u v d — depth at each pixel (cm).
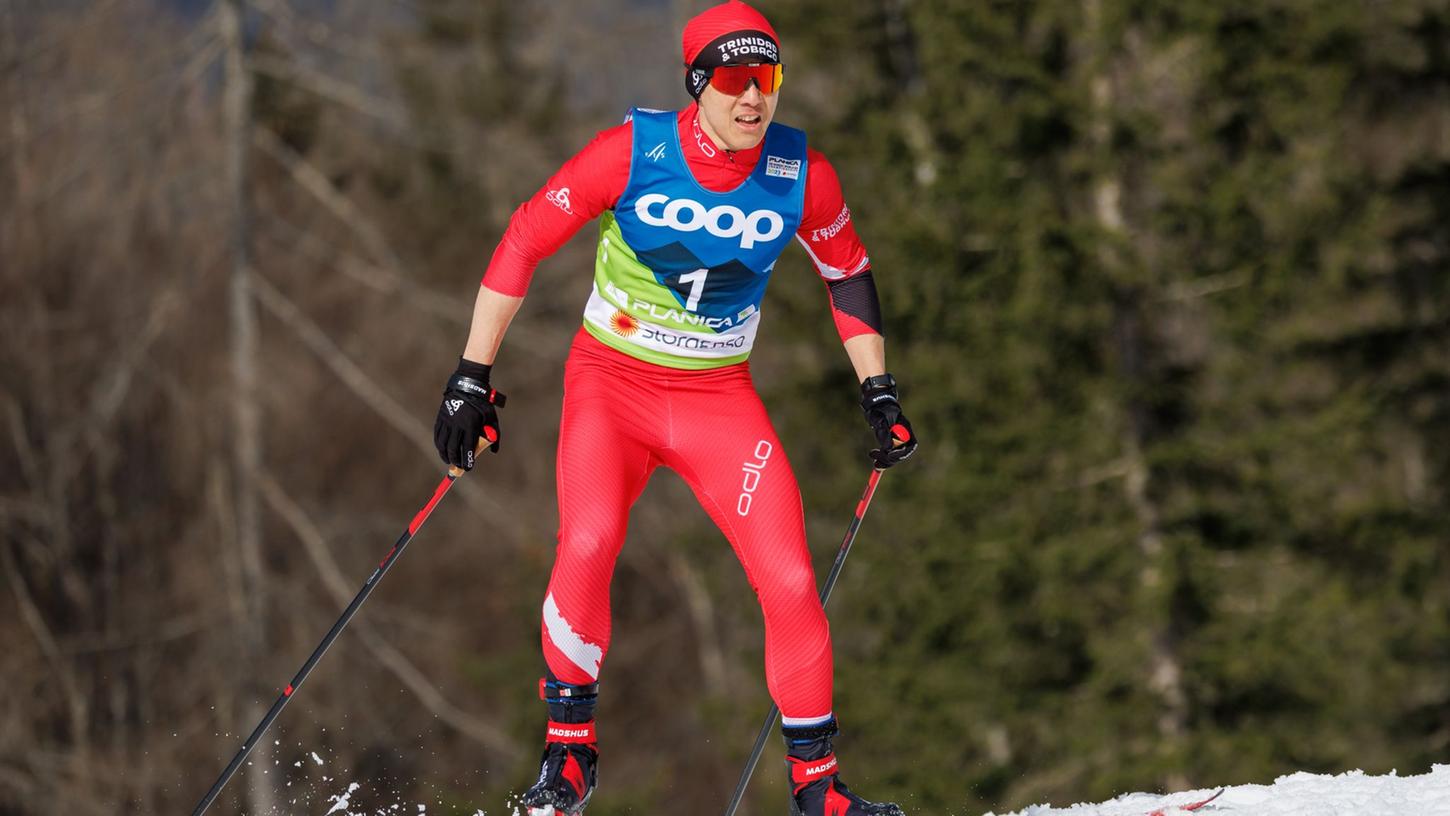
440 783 7644
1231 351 4456
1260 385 4519
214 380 7175
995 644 4662
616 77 8194
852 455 5147
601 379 1232
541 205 1180
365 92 6044
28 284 6900
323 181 6131
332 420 8138
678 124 1148
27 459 6969
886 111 4859
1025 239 4297
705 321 1209
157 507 7319
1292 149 4369
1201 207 4272
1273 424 4397
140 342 6475
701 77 1120
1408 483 5147
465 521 8394
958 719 4666
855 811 1181
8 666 6738
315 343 6284
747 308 1228
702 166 1145
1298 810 1347
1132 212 4622
